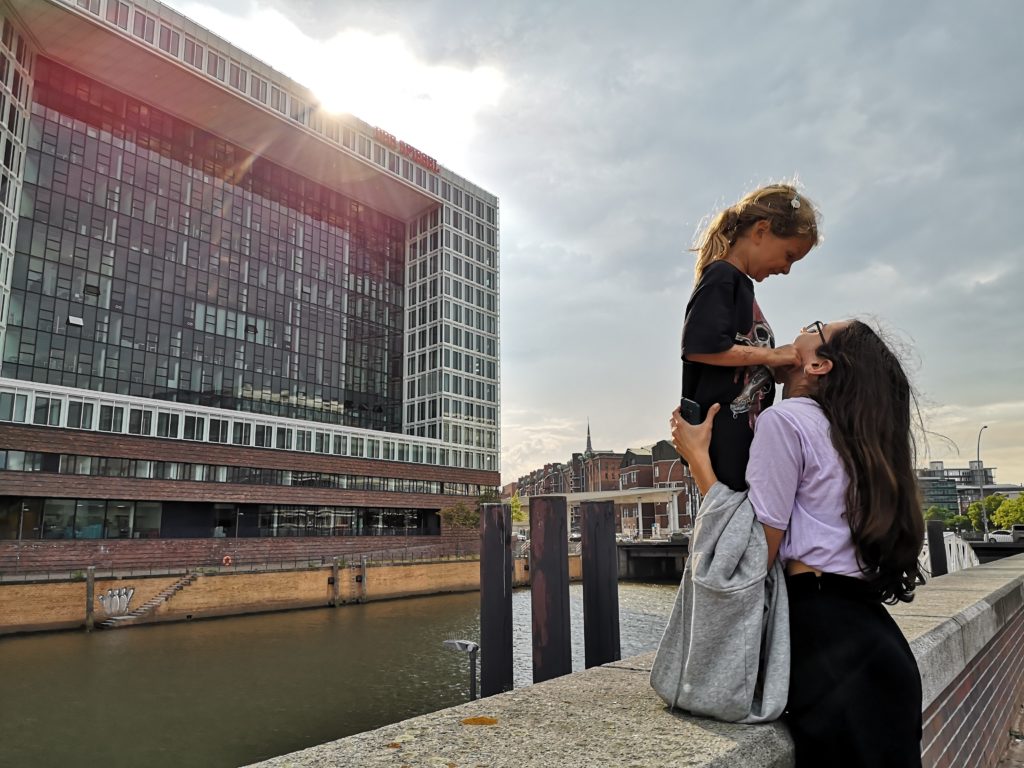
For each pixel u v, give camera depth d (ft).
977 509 348.38
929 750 8.98
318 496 196.95
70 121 175.42
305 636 116.16
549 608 23.85
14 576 121.08
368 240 256.11
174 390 186.91
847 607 5.70
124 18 170.81
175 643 107.96
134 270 182.91
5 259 154.92
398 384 257.55
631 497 264.93
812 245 7.06
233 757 59.67
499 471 257.96
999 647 15.56
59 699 75.46
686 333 6.63
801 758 5.65
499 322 272.72
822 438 5.98
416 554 197.57
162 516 165.17
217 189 207.62
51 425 147.54
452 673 90.22
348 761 4.86
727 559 5.85
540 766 4.73
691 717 5.97
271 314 216.54
